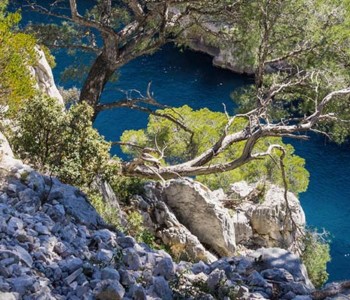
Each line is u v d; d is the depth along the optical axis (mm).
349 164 39781
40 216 8695
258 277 8484
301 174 24000
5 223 7965
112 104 22594
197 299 7742
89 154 12797
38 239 7914
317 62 20312
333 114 18875
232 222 19703
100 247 8430
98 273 7449
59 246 7938
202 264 8883
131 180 18891
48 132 12547
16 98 13766
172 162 24562
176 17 22484
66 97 27188
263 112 18859
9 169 9602
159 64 51844
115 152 40219
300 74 21453
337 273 30547
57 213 8891
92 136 13070
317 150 41156
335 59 20297
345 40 20109
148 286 7703
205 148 23000
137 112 45031
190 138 23000
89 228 9180
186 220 19219
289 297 8266
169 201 19250
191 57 52438
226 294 7996
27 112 12648
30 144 12547
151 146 23578
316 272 19781
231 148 23422
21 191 9023
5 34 14562
